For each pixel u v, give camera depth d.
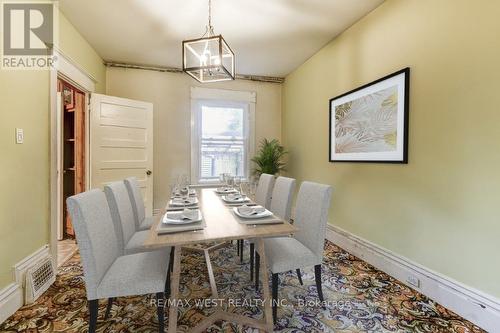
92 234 1.39
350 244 2.85
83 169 3.35
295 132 4.20
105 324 1.66
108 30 2.89
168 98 4.14
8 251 1.75
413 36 2.09
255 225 1.56
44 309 1.81
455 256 1.78
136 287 1.42
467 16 1.70
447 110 1.83
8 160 1.75
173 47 3.34
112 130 3.44
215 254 2.83
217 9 2.51
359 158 2.71
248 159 4.57
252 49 3.43
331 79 3.21
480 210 1.63
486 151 1.60
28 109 1.98
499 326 1.52
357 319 1.71
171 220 1.57
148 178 3.81
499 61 1.53
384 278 2.27
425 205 2.00
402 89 2.18
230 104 4.50
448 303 1.80
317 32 2.98
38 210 2.10
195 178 4.29
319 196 1.86
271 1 2.39
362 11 2.55
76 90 3.14
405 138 2.15
